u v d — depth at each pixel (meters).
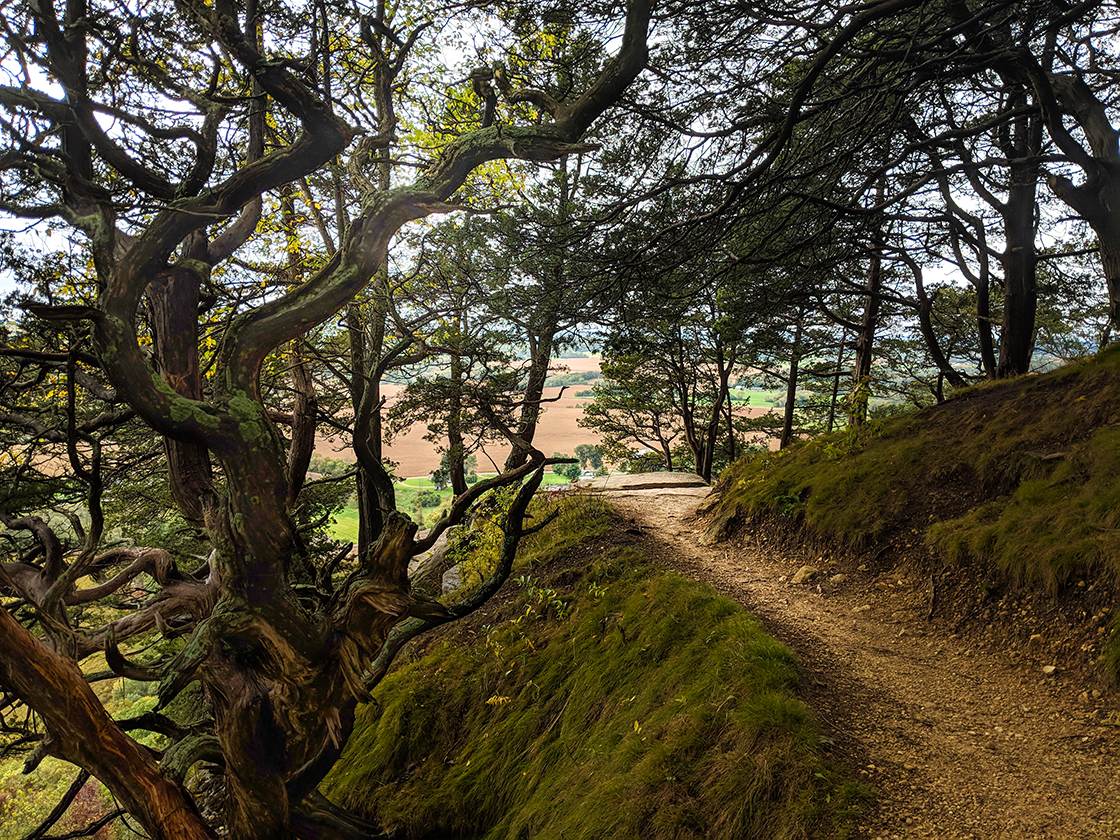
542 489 14.52
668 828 4.88
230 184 4.70
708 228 9.33
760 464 12.36
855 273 15.30
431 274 10.70
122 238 7.05
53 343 7.54
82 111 5.00
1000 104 11.09
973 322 20.58
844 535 8.88
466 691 8.88
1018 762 4.77
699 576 9.16
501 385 11.37
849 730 5.29
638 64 5.21
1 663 4.52
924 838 4.11
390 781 8.18
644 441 28.72
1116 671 5.25
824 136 9.36
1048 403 8.64
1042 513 6.89
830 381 25.84
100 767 4.95
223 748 5.03
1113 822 4.05
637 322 10.31
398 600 5.04
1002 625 6.48
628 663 7.40
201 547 15.08
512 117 10.41
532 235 9.26
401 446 50.22
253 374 4.55
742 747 5.17
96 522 5.66
